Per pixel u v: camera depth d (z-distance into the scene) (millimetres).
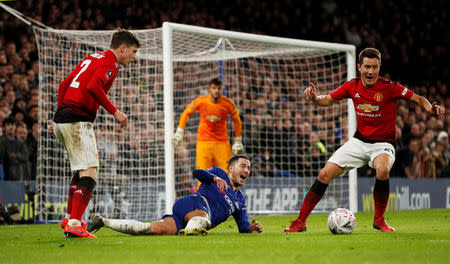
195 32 34531
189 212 18859
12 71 43000
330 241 15789
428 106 19516
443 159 56625
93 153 18594
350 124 39594
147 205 38094
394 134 20156
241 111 51000
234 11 67625
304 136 51219
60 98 19094
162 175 39875
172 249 13852
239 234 19328
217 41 40656
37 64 45438
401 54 71688
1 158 35281
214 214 19375
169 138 32438
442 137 58312
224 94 47562
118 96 41531
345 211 18719
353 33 70562
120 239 17000
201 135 33812
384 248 13789
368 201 46406
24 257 12695
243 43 41688
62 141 18922
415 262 11148
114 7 60469
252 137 45844
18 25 49188
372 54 19438
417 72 72188
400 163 51906
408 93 19719
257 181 41031
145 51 40625
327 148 50844
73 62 42250
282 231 21859
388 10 75750
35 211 34188
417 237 17125
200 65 49938
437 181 52594
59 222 34781
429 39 76500
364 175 50375
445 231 20422
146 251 13438
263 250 13477
